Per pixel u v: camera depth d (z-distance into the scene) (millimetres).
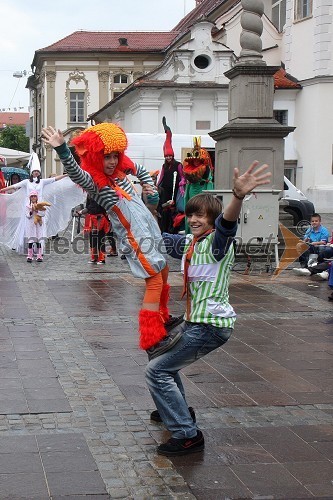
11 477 3971
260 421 4957
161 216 13414
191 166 11977
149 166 21234
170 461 4230
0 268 12539
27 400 5270
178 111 29438
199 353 4328
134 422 4867
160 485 3914
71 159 4293
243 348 6980
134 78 49812
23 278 11352
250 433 4719
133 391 5539
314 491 3893
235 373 6113
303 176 29781
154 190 5012
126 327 7793
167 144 13492
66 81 49656
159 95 29328
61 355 6570
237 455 4348
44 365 6219
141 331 4414
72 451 4340
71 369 6117
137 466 4152
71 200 13531
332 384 5855
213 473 4086
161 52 48938
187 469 4129
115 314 8484
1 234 13992
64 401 5262
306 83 29234
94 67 49688
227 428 4809
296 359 6609
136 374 6004
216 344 4336
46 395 5391
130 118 31984
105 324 7934
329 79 28438
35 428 4715
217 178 13555
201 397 5453
